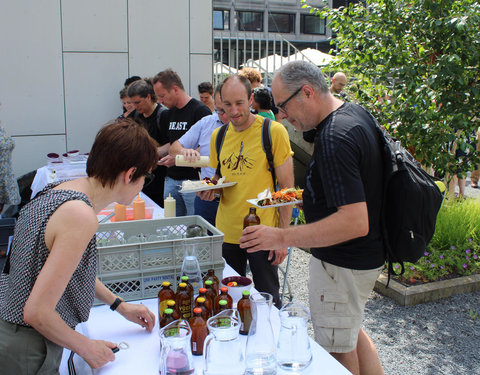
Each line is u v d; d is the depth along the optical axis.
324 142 1.64
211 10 6.70
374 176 1.71
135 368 1.38
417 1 4.25
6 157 4.91
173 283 1.90
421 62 4.36
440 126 4.27
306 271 4.35
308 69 1.75
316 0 19.19
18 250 1.24
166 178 4.04
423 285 3.76
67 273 1.17
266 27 18.78
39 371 1.27
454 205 4.79
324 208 1.78
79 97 6.22
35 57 5.93
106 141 1.31
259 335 1.23
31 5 5.81
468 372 2.78
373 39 4.45
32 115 6.03
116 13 6.21
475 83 4.16
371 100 4.82
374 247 1.81
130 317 1.62
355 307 1.88
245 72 4.81
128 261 1.82
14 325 1.25
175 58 6.61
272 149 2.53
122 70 6.37
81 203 1.22
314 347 1.48
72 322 1.36
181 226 2.27
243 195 2.57
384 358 2.92
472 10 3.98
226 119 3.32
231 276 1.89
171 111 4.07
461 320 3.42
